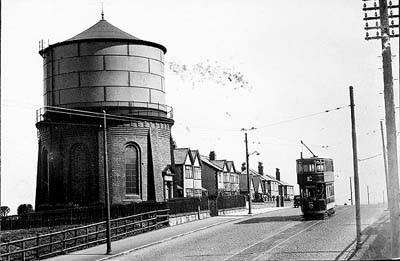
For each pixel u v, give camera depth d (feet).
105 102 156.97
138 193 156.46
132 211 131.75
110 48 159.33
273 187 374.02
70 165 156.97
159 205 137.18
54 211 145.07
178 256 85.56
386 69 63.10
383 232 99.66
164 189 164.14
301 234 106.11
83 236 105.40
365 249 79.25
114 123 155.33
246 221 145.48
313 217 139.44
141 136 158.30
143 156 157.99
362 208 196.75
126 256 91.15
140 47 163.32
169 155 167.53
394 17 66.80
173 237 113.60
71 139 157.38
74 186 156.04
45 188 164.14
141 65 162.71
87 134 155.74
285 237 102.68
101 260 87.04
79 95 157.58
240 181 325.83
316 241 93.35
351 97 88.69
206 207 167.84
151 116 160.15
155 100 164.96
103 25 169.68
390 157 62.28
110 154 154.30
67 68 159.53
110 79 158.20
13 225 147.74
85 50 158.81
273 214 173.88
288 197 422.82
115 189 152.66
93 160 154.51
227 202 185.78
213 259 79.30
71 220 142.51
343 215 153.28
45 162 165.17
